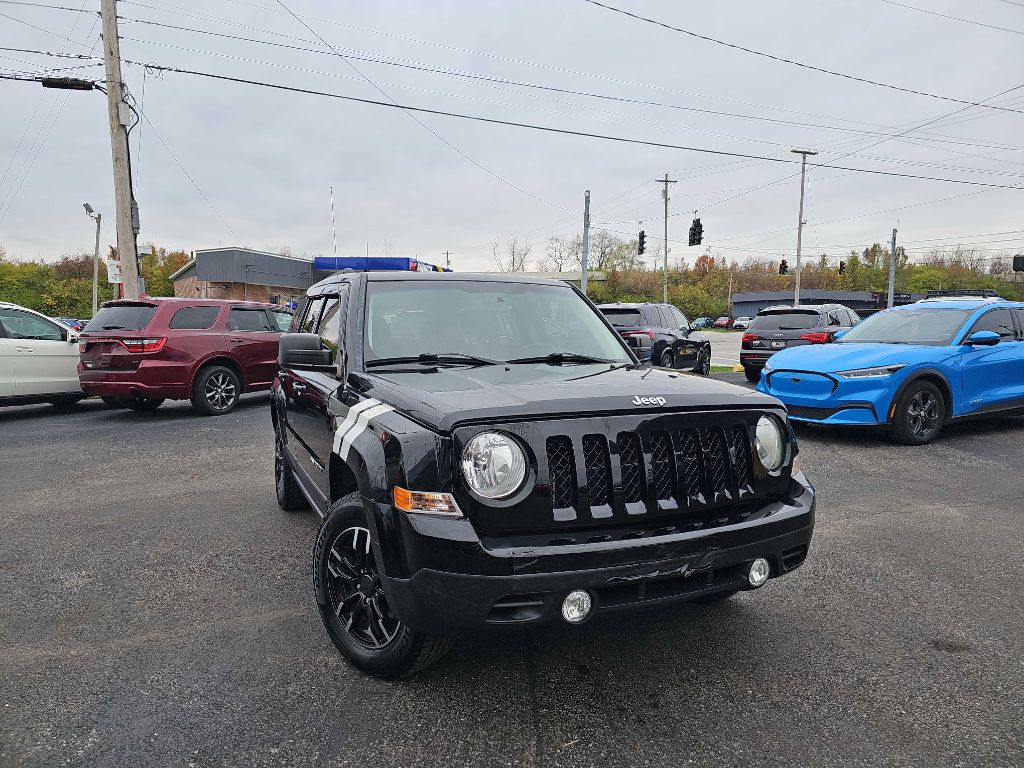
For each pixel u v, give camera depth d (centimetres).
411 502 236
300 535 465
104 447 765
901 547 436
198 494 571
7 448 761
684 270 10750
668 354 1320
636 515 247
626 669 285
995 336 739
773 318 1402
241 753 231
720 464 270
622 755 229
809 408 746
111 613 343
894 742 237
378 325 345
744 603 352
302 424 411
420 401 258
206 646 308
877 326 856
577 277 5625
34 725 248
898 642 310
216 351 989
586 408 248
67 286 5781
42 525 488
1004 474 620
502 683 275
